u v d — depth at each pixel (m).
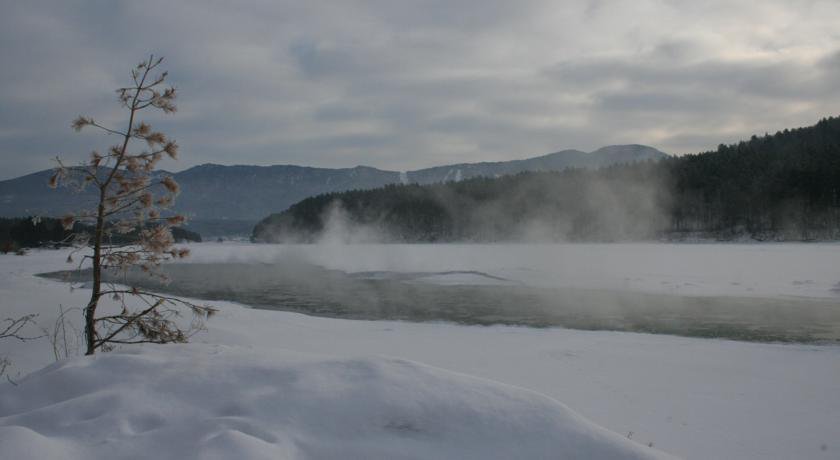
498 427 2.99
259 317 14.71
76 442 2.70
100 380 3.49
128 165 5.73
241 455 2.46
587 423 3.09
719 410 6.35
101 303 12.54
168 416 3.01
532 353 9.81
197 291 24.72
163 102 5.82
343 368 3.64
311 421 2.94
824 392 7.20
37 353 7.39
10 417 3.02
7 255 42.75
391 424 2.96
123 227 5.82
